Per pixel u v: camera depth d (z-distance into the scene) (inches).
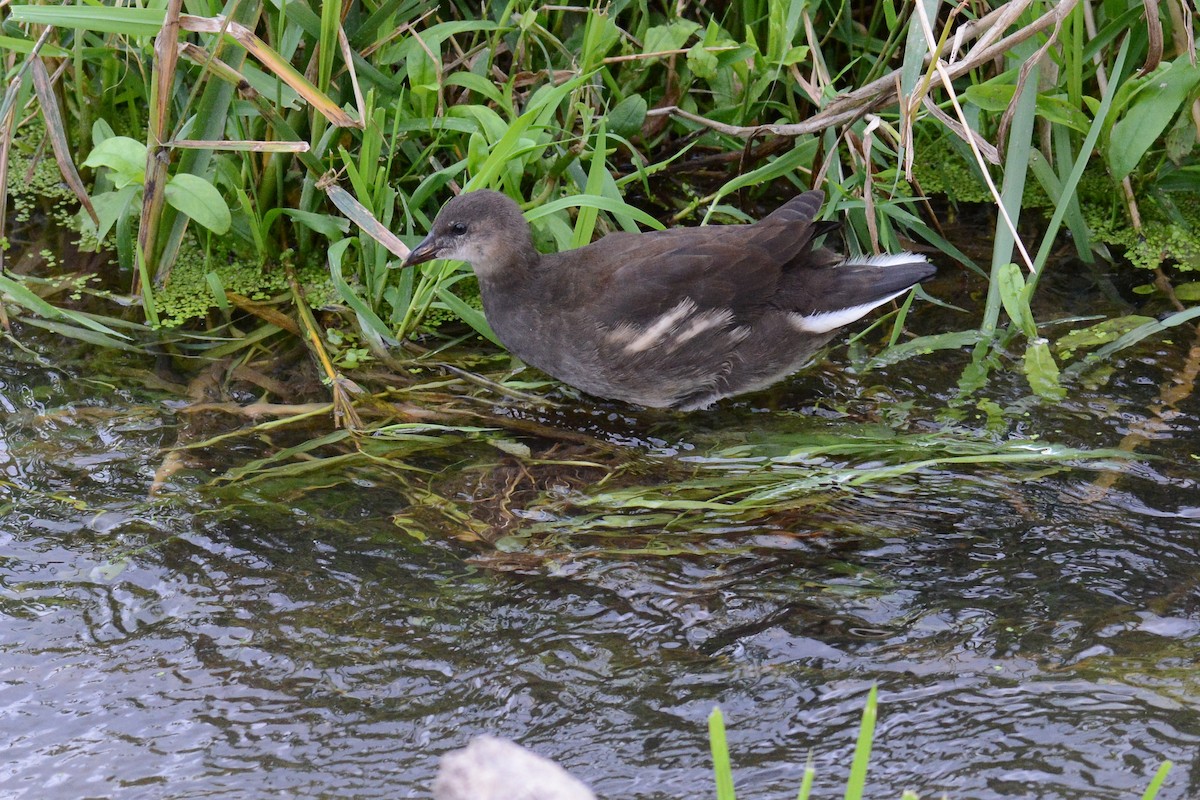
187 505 284.8
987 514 285.1
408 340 353.4
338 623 252.1
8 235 384.8
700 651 245.4
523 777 152.1
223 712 229.6
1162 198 382.9
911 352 346.0
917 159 408.8
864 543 276.4
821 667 240.5
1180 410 317.7
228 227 334.0
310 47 353.1
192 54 320.8
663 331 319.3
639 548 275.0
